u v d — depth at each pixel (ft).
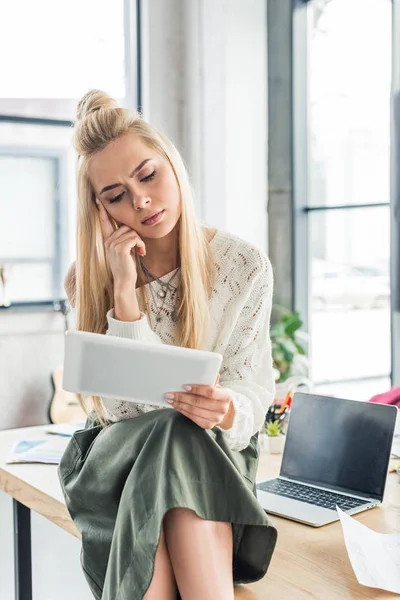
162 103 13.55
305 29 13.38
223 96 13.12
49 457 7.01
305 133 13.55
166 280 5.63
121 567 4.27
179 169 5.39
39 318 12.34
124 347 4.40
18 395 12.23
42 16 12.42
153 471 4.40
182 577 4.19
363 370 12.56
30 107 12.38
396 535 4.90
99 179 5.26
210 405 4.46
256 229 13.66
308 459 6.20
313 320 13.57
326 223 13.24
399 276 11.37
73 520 5.26
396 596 4.17
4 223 12.19
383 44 11.89
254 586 4.39
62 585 9.49
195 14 13.41
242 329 5.69
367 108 12.28
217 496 4.38
